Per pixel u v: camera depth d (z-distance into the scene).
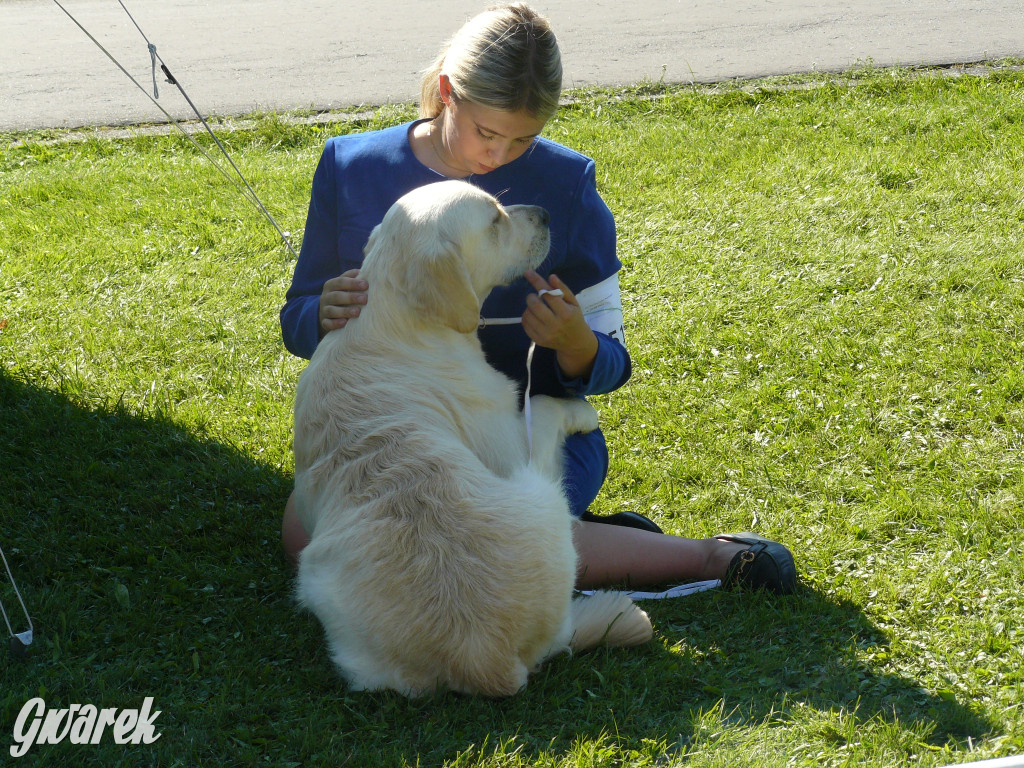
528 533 2.40
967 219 5.54
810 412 3.91
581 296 2.97
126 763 2.32
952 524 3.16
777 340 4.45
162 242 5.86
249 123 8.02
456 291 2.55
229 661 2.70
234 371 4.46
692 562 3.00
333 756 2.31
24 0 12.83
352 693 2.51
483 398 2.71
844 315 4.62
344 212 2.91
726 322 4.68
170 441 3.90
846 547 3.13
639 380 4.25
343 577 2.40
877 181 6.17
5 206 6.52
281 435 3.97
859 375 4.14
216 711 2.47
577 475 2.99
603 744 2.36
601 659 2.65
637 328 4.66
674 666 2.60
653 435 3.86
